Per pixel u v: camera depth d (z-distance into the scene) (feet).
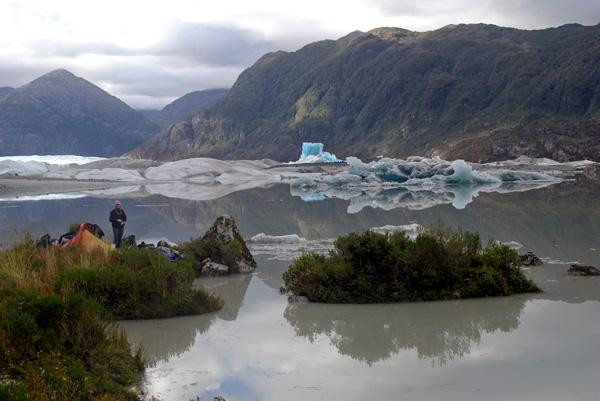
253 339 26.89
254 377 21.93
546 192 133.90
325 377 21.75
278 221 82.99
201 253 44.78
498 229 67.97
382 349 24.97
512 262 36.50
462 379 21.03
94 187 175.94
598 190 137.49
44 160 496.64
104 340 22.98
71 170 224.33
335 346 25.58
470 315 30.22
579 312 30.04
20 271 30.53
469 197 122.93
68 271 30.63
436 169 181.68
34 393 17.21
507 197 120.88
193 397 20.16
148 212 99.60
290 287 36.58
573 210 90.38
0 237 64.13
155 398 19.81
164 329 28.78
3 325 21.04
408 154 462.60
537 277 39.50
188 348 25.63
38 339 21.22
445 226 70.85
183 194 146.00
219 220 48.01
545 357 23.07
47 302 22.75
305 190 159.63
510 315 29.91
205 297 32.71
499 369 21.93
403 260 35.04
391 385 20.70
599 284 36.94
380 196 131.23
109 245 43.06
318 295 34.63
